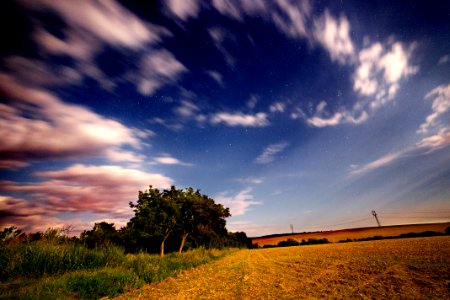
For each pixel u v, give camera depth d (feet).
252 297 30.91
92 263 47.39
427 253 61.93
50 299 26.94
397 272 40.27
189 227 131.64
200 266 72.43
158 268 53.16
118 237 120.26
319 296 29.27
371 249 93.04
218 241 182.91
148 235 110.11
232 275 51.13
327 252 101.04
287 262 73.87
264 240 344.08
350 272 44.75
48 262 40.29
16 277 36.06
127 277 41.06
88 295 31.45
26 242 44.04
